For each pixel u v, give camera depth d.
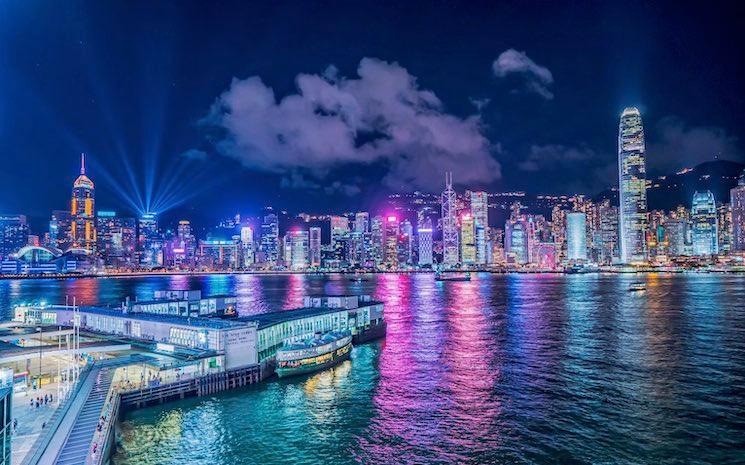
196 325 121.00
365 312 176.12
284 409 97.62
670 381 113.88
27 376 99.56
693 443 79.50
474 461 74.69
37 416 80.25
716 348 150.50
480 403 100.56
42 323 163.25
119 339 132.12
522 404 99.38
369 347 161.25
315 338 134.62
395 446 80.31
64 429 74.50
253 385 113.81
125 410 94.56
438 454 77.25
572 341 165.38
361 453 77.94
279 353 120.12
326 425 89.38
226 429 87.44
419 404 100.50
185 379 104.00
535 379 117.56
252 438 83.62
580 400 101.12
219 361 112.06
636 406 97.12
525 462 73.88
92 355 118.00
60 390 93.31
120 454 77.69
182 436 84.50
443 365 133.62
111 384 96.44
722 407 95.94
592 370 125.00
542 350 151.12
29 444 69.81
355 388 111.81
